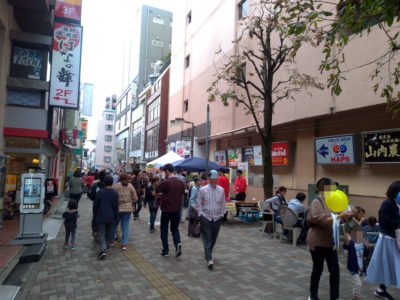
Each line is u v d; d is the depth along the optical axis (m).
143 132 46.31
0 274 5.69
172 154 16.28
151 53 59.31
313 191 11.28
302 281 5.66
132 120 57.38
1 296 4.74
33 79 12.55
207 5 23.80
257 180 16.59
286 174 15.63
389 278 4.70
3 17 10.74
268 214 9.61
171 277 5.84
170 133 31.59
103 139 97.50
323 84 11.48
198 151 25.09
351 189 11.59
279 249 7.95
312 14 4.78
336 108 11.01
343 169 11.99
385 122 10.34
